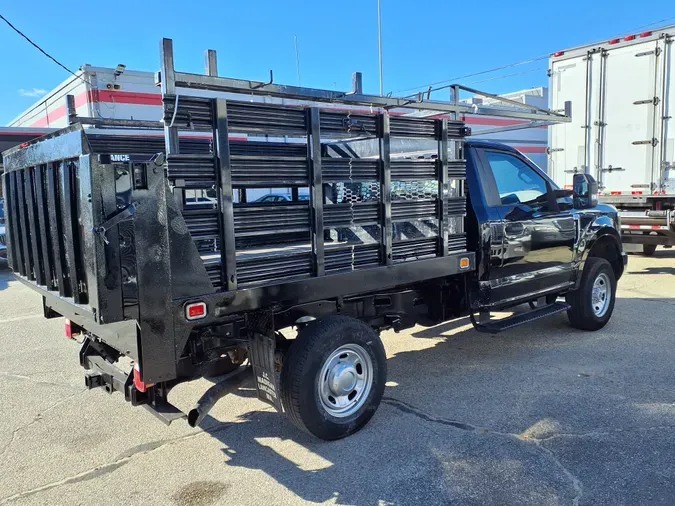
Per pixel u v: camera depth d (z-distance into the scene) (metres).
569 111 6.56
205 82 3.49
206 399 3.55
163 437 4.04
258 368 3.70
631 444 3.67
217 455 3.74
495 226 5.04
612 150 10.31
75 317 3.71
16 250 4.35
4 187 4.48
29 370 5.64
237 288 3.30
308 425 3.67
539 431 3.90
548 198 5.82
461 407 4.38
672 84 9.44
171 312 3.02
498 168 5.33
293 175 3.49
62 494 3.30
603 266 6.43
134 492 3.30
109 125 5.30
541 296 5.77
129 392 3.37
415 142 4.76
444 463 3.51
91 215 2.75
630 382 4.80
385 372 4.11
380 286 4.00
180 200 4.39
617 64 10.13
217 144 3.14
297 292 3.54
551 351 5.78
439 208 4.44
